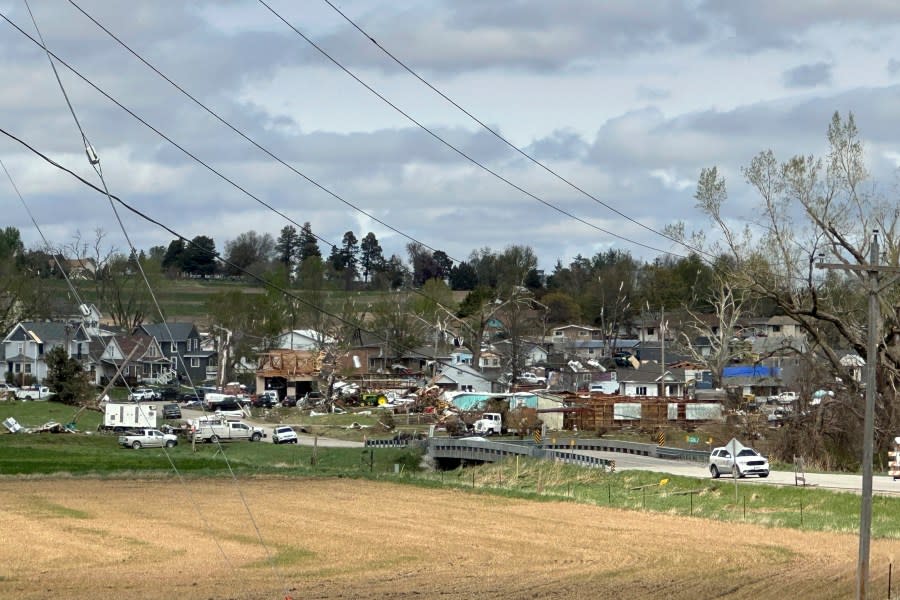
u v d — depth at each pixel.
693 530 48.16
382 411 116.75
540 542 44.34
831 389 78.88
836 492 56.34
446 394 120.88
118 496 56.94
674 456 80.94
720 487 60.78
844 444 75.75
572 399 111.88
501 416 105.81
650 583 35.16
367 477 68.12
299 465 80.75
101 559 38.56
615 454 84.56
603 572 37.31
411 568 37.97
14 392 127.62
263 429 104.81
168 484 62.81
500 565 38.75
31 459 74.38
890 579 34.50
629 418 107.06
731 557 40.62
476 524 49.72
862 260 73.50
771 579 35.97
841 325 74.81
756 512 54.47
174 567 37.25
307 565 38.34
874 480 63.62
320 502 56.84
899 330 74.12
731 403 103.44
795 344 126.19
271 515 51.56
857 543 44.34
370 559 39.78
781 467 73.50
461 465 83.75
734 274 75.94
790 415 80.94
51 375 119.00
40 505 52.97
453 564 38.84
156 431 90.06
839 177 73.75
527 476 72.75
